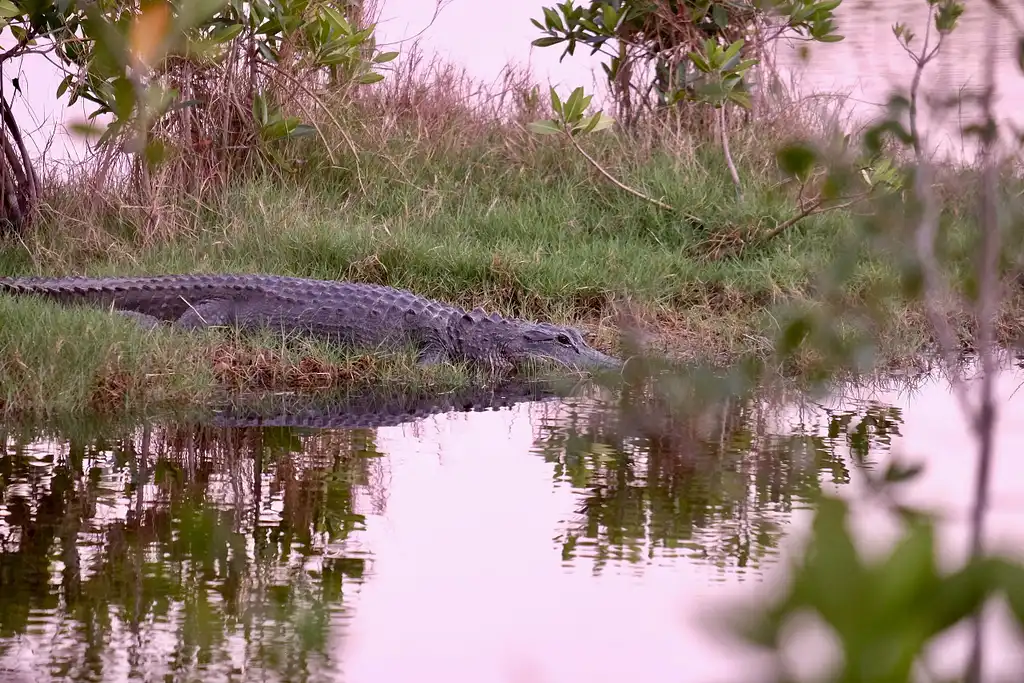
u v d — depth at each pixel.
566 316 13.44
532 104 17.55
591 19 17.19
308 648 4.72
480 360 12.14
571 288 13.78
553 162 16.89
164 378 10.18
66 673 4.50
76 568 5.82
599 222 15.52
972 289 3.15
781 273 13.91
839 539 1.44
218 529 6.51
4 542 6.22
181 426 9.32
